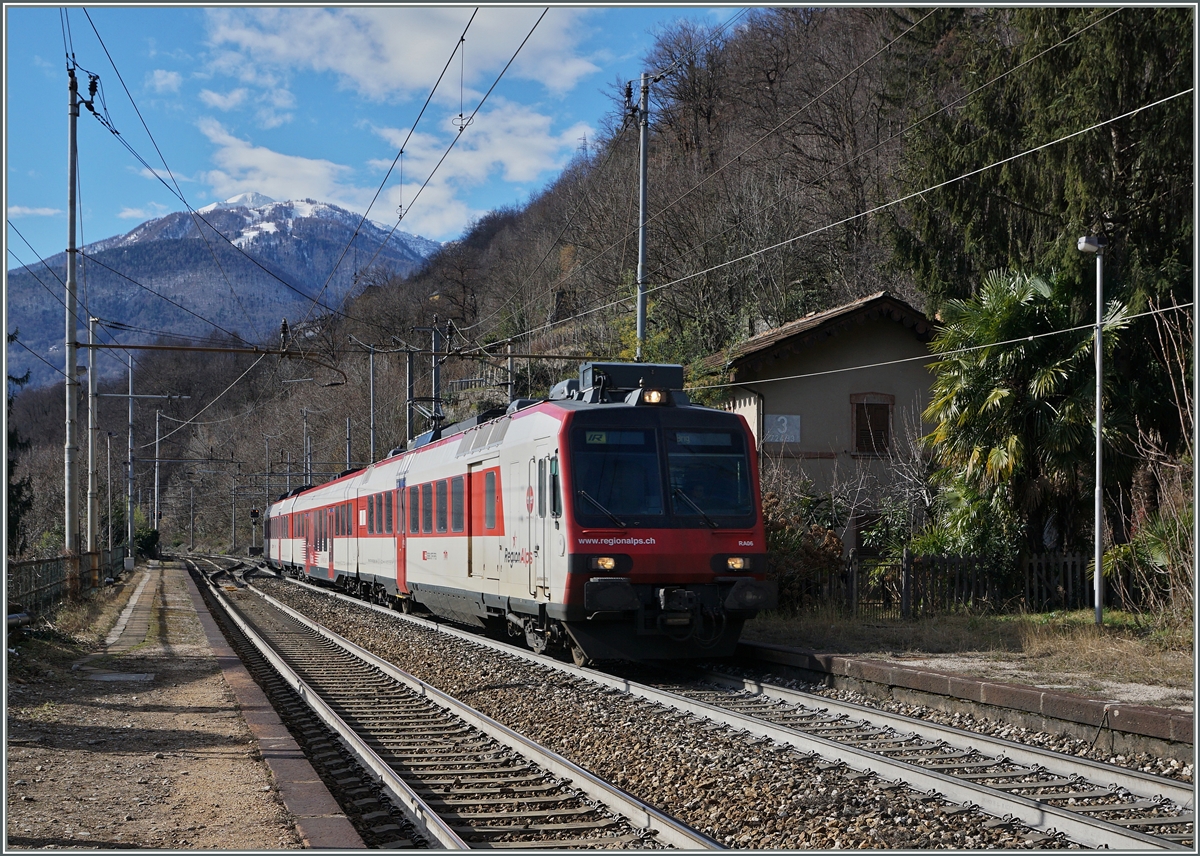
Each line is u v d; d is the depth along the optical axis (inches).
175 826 246.2
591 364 546.9
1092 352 642.2
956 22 1283.2
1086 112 682.8
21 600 644.1
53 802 266.2
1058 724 340.8
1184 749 296.4
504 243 2819.9
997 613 641.6
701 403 939.3
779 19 1727.4
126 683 483.5
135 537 2571.4
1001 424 671.1
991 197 792.9
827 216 1520.7
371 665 577.6
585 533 476.7
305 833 237.1
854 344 925.8
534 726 383.9
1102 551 585.6
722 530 491.8
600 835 250.7
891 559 690.8
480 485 614.5
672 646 496.1
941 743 332.2
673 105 1819.6
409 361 1213.7
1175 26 636.7
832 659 456.8
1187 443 536.1
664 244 1584.6
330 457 2330.2
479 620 676.1
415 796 274.2
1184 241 686.5
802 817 256.8
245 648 701.9
